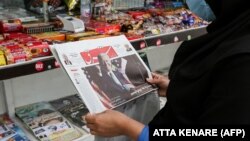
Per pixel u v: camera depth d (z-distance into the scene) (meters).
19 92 1.59
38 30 1.36
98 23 1.51
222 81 0.53
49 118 1.48
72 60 0.86
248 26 0.54
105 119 0.75
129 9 1.91
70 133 1.37
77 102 1.70
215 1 0.68
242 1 0.57
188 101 0.64
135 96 0.89
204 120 0.57
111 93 0.84
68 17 1.44
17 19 1.42
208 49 0.63
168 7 2.01
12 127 1.40
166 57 2.36
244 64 0.50
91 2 1.65
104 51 0.96
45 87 1.70
